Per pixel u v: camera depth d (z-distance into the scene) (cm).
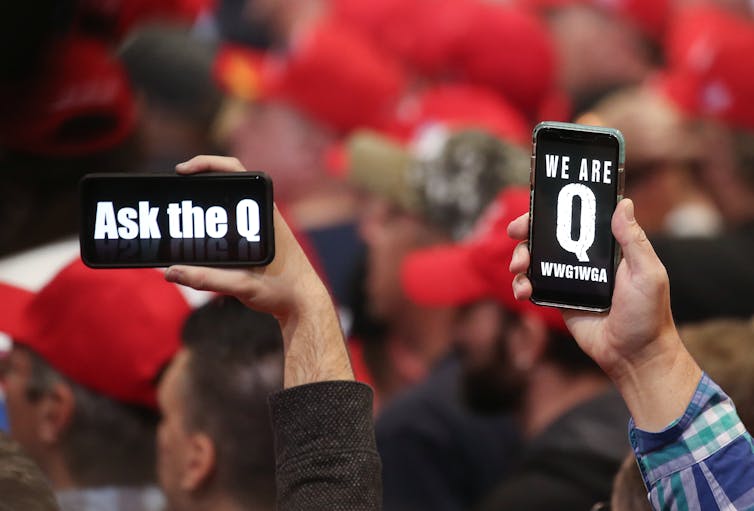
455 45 1589
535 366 1028
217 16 2045
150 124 1404
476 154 1241
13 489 511
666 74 1856
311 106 1523
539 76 1617
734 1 1964
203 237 552
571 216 554
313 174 1518
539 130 555
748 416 609
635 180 1474
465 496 1134
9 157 976
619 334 537
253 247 552
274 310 565
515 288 556
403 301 1310
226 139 1495
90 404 810
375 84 1545
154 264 553
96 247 551
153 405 810
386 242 1296
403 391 1205
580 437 909
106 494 806
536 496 900
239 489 746
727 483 524
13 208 977
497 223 1069
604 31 1847
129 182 548
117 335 802
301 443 546
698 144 1476
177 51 1419
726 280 1070
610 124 1495
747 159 1477
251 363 744
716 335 651
